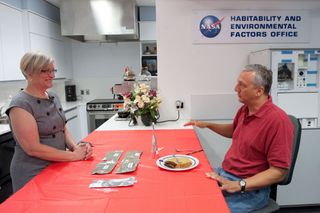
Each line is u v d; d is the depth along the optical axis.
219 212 0.95
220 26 2.57
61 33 4.22
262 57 2.34
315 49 2.27
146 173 1.34
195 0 2.54
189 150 1.72
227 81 2.64
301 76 2.32
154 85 3.18
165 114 2.68
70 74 4.89
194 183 1.21
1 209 1.00
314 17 2.60
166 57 2.61
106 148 1.78
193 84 2.64
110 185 1.19
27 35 3.50
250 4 2.55
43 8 3.96
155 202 1.03
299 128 1.53
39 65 1.52
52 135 1.66
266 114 1.47
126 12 4.04
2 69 3.02
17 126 1.48
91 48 4.94
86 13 4.05
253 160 1.52
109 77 5.00
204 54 2.61
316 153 2.46
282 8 2.57
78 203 1.04
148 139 2.00
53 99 1.72
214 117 2.67
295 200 2.53
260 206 1.49
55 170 1.40
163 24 2.57
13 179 1.60
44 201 1.06
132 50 4.93
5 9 3.06
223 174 1.63
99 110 4.41
